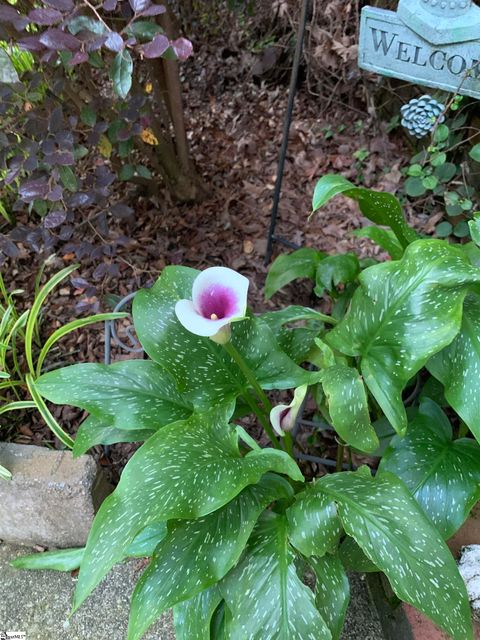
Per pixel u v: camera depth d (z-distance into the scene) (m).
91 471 0.74
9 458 0.75
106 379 0.66
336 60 1.29
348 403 0.55
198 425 0.57
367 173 1.25
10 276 1.09
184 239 1.14
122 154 0.90
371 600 0.73
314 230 1.15
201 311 0.52
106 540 0.47
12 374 0.92
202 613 0.55
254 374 0.64
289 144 1.35
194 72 1.59
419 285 0.57
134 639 0.49
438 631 0.66
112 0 0.65
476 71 0.74
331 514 0.53
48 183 0.79
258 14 1.47
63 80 0.83
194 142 1.38
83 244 0.90
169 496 0.49
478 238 0.61
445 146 1.04
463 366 0.59
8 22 0.74
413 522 0.51
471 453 0.63
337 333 0.63
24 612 0.75
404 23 0.74
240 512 0.55
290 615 0.51
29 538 0.82
